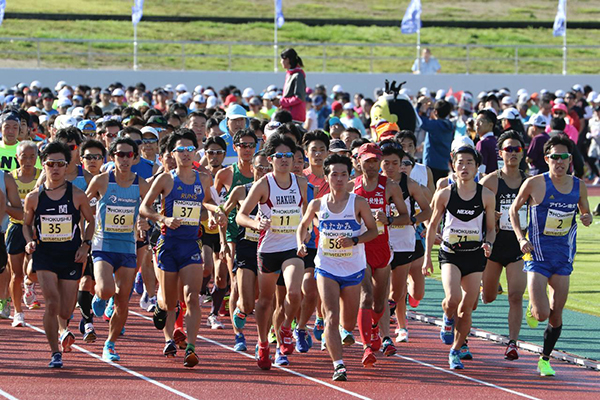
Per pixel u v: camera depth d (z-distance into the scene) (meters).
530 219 20.00
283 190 19.56
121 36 103.06
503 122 30.77
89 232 20.12
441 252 20.45
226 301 26.45
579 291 30.19
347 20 111.75
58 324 20.69
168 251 20.03
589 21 113.25
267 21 111.19
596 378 19.73
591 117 64.62
